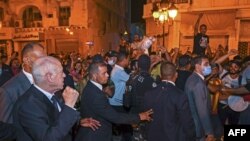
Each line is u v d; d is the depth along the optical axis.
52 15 25.69
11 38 26.28
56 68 2.20
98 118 3.24
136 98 4.59
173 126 3.35
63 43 25.81
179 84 4.60
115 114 3.24
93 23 26.03
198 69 3.98
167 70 3.44
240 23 15.16
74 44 25.61
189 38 16.98
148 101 3.54
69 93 2.15
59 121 2.08
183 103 3.29
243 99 4.70
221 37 16.00
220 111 5.07
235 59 5.77
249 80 4.52
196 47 8.23
